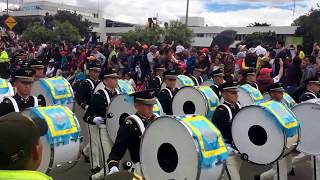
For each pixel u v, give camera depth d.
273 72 12.74
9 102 6.08
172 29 27.55
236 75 12.85
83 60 16.95
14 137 2.19
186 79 10.73
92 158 7.27
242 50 15.70
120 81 8.73
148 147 4.73
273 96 7.85
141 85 14.67
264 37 38.59
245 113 6.05
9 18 28.45
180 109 8.52
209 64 14.21
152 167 4.70
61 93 8.26
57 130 5.10
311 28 26.33
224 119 6.25
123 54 16.53
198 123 4.54
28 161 2.25
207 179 4.43
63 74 19.67
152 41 27.05
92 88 8.57
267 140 5.88
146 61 15.01
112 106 6.87
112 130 6.87
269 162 5.88
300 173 8.09
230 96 6.41
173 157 4.52
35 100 6.36
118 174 2.41
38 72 8.60
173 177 4.50
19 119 2.27
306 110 7.08
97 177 6.86
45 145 5.04
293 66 12.02
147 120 5.09
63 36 39.56
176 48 16.86
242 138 6.07
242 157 6.07
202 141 4.35
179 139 4.43
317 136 7.00
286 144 5.77
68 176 7.43
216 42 17.38
